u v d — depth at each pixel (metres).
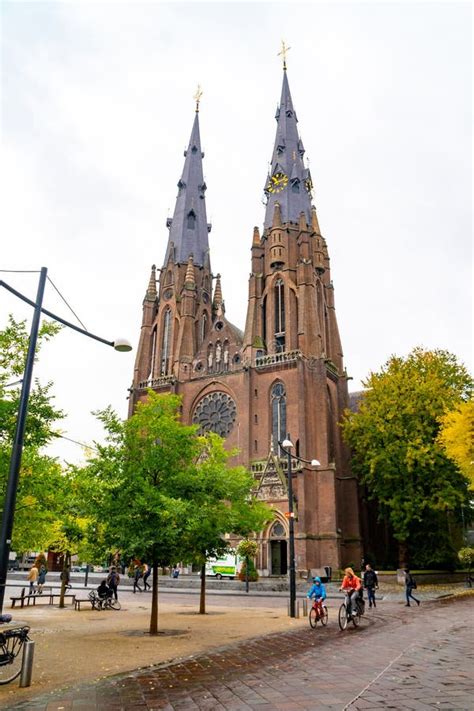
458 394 50.69
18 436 13.16
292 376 61.03
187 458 22.16
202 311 78.50
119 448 21.06
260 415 61.69
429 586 44.50
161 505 19.53
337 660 13.73
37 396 18.27
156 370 73.44
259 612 27.86
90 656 15.15
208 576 52.72
